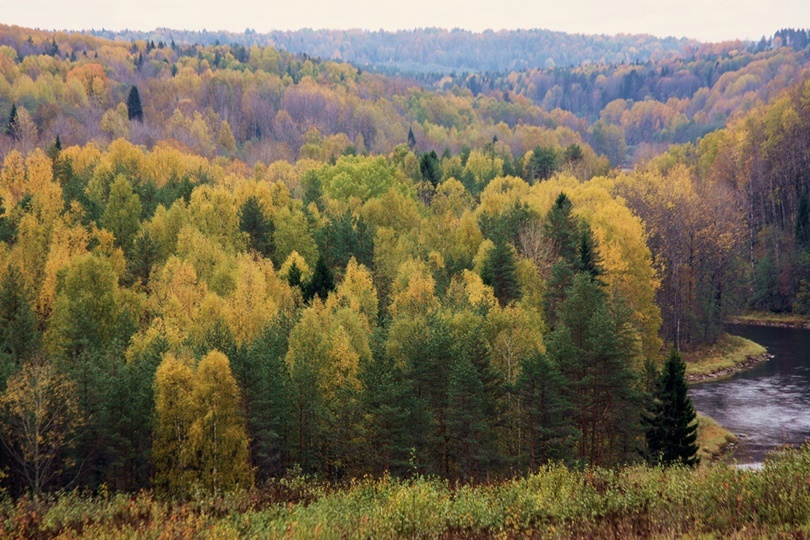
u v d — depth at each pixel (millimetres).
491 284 73812
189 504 26609
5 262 71750
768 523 18766
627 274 82500
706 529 19125
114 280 68562
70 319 59219
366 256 86062
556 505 22484
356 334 56094
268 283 72938
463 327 57000
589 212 96000
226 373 45719
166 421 46031
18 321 58469
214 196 94562
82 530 24797
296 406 49219
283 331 60062
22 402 44250
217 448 44156
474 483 43812
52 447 43000
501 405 48812
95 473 47500
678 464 25688
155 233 86625
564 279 72812
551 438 46500
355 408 45969
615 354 49375
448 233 92062
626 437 51344
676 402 48156
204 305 63125
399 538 21281
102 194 105188
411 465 42250
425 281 69438
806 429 60562
